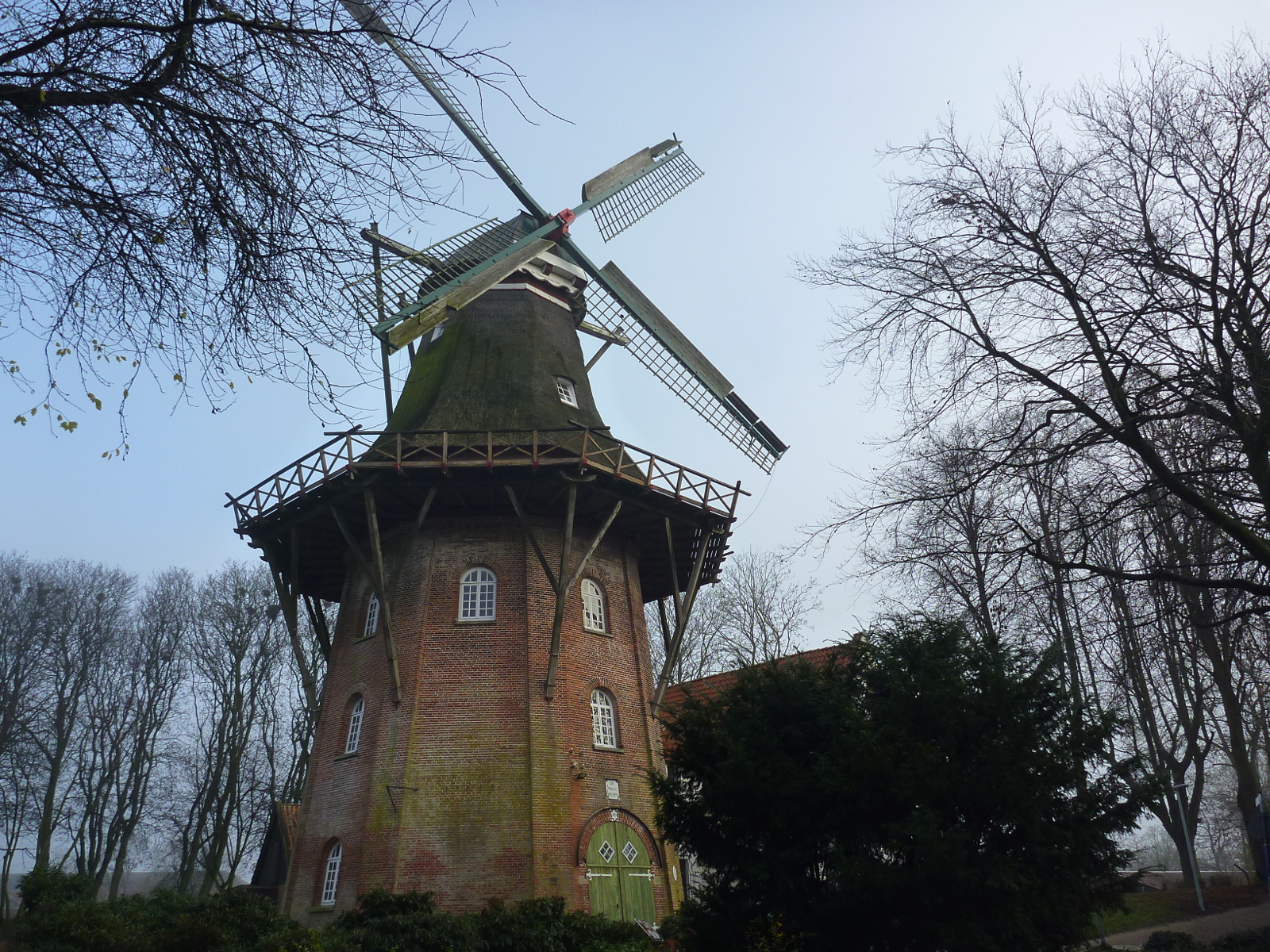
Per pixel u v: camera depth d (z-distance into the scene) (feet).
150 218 24.71
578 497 81.66
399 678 77.41
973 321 40.83
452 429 81.15
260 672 146.51
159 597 148.97
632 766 79.30
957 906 38.01
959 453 42.24
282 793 146.20
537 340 95.55
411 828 71.05
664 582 100.68
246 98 24.67
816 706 44.91
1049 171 40.68
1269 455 36.32
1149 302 36.63
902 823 38.34
